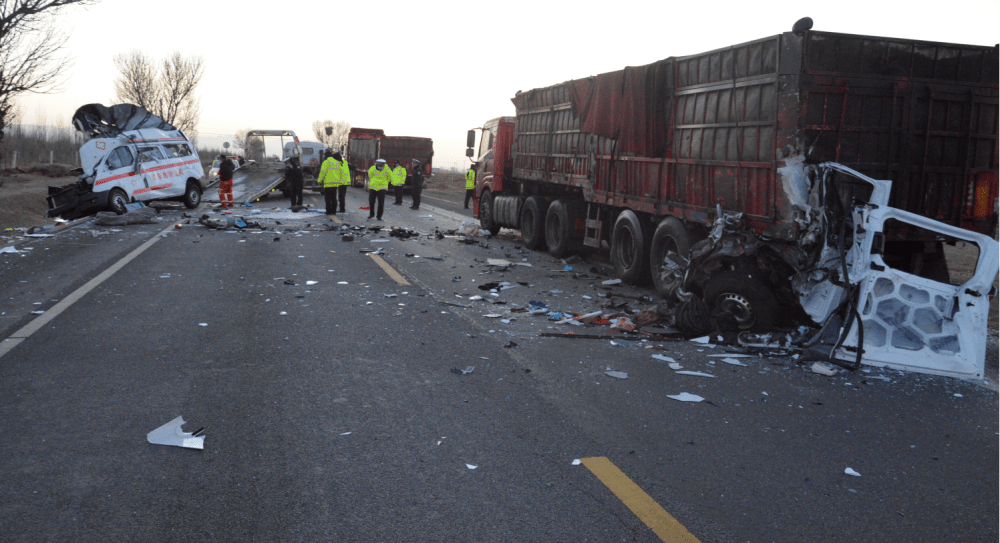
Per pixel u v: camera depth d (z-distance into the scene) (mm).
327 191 21297
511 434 4387
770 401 5238
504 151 17312
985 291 6105
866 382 5832
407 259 12367
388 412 4707
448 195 39406
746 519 3391
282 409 4699
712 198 8391
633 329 7375
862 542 3221
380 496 3514
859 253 6387
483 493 3574
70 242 13844
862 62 7082
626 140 10375
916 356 6180
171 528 3160
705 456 4145
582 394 5234
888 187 6406
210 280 9672
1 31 19844
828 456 4219
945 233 6301
